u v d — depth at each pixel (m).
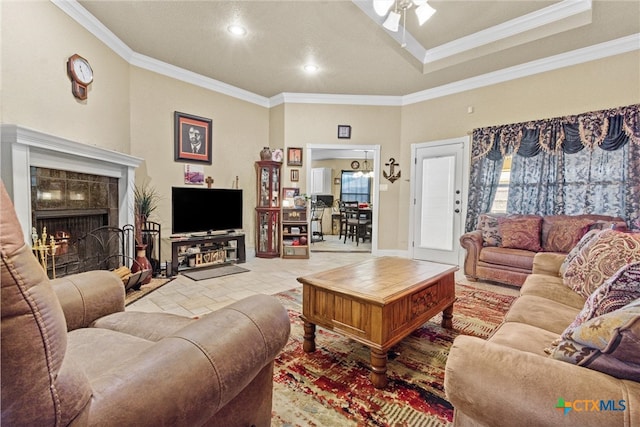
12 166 2.03
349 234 8.16
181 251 4.09
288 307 2.76
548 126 3.71
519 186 3.94
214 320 0.88
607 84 3.40
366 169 9.58
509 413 0.70
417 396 1.53
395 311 1.70
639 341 0.66
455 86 4.54
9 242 0.47
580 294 1.75
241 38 3.30
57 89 2.53
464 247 3.74
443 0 2.94
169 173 4.06
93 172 2.84
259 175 5.06
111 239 3.17
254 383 1.05
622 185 3.28
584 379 0.68
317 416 1.38
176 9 2.79
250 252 5.16
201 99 4.39
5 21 2.09
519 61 3.79
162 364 0.69
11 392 0.47
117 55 3.34
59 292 1.24
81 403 0.55
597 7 2.82
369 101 5.16
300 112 5.12
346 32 3.17
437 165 4.82
